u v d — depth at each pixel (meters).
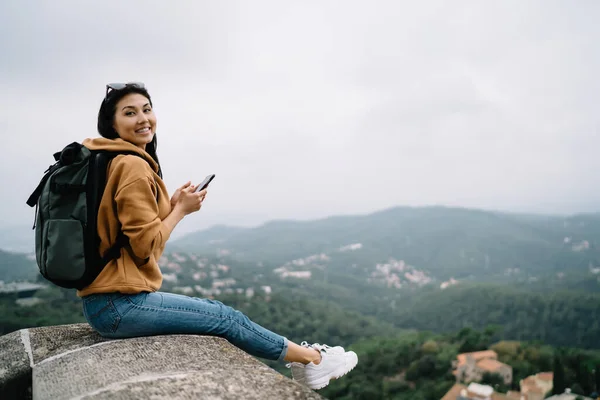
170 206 1.90
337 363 2.11
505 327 98.19
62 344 1.93
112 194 1.68
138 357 1.59
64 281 1.64
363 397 40.88
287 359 2.03
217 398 1.29
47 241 1.61
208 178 1.99
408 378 46.34
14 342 1.99
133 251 1.72
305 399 1.34
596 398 34.69
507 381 42.31
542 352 48.78
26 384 1.73
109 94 1.90
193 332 1.84
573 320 90.31
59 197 1.62
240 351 1.74
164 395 1.28
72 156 1.63
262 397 1.33
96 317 1.74
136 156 1.75
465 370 43.97
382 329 88.56
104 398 1.27
